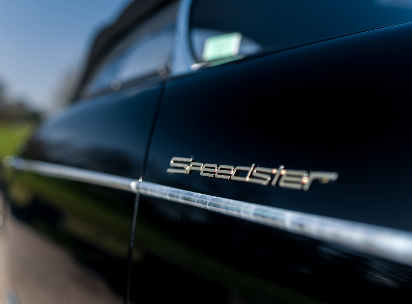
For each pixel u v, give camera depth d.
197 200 0.72
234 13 1.50
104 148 1.10
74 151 1.26
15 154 1.94
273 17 1.38
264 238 0.60
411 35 0.61
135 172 0.92
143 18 2.51
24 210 1.51
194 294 0.70
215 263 0.67
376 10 1.14
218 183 0.70
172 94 0.97
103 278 0.99
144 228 0.86
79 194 1.14
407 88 0.54
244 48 1.46
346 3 1.21
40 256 1.34
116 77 2.33
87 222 1.07
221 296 0.65
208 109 0.81
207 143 0.76
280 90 0.70
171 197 0.79
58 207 1.25
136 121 1.02
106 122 1.17
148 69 2.10
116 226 0.95
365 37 0.68
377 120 0.54
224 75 0.87
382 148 0.51
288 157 0.60
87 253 1.06
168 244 0.78
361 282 0.48
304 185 0.56
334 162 0.55
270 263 0.58
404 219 0.46
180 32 1.62
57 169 1.31
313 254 0.53
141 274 0.85
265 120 0.68
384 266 0.46
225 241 0.66
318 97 0.63
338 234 0.50
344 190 0.52
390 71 0.58
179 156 0.81
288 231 0.56
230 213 0.66
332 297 0.50
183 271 0.73
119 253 0.93
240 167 0.67
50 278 1.26
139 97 1.11
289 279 0.55
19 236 1.54
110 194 1.00
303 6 1.31
